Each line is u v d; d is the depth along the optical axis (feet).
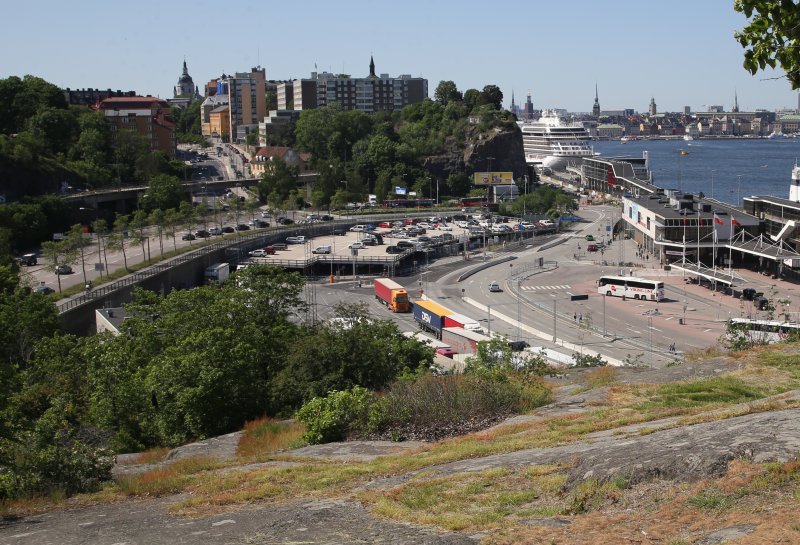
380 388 169.99
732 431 75.05
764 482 62.75
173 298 229.45
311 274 561.43
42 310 295.69
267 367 195.31
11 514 96.27
